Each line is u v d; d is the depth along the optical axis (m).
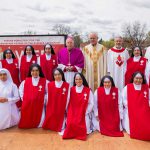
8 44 9.77
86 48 7.29
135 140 5.44
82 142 5.33
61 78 6.14
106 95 6.02
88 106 5.98
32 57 7.29
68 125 5.58
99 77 7.24
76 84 6.14
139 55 7.00
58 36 9.64
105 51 7.23
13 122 6.18
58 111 6.00
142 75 5.93
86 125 5.79
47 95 6.12
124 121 5.96
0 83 6.08
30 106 6.01
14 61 7.31
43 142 5.33
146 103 5.75
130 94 5.93
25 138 5.54
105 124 5.86
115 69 7.11
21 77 7.32
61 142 5.33
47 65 7.14
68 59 7.04
